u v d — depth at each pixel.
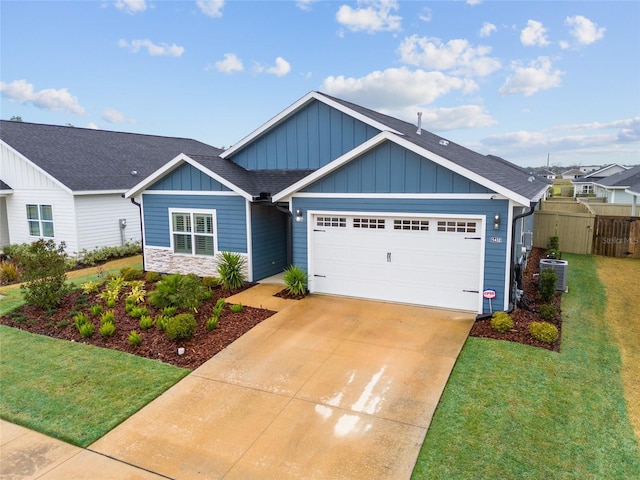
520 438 5.27
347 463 4.93
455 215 9.52
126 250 18.33
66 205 17.09
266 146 14.41
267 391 6.56
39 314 10.21
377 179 10.29
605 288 12.02
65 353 8.04
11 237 19.08
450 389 6.44
